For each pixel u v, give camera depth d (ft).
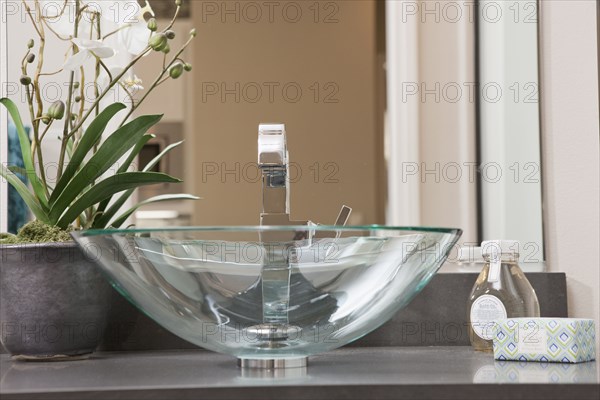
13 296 3.57
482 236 4.52
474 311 3.95
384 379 2.96
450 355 3.81
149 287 3.22
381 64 4.50
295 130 4.43
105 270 3.28
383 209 4.45
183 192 4.37
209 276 3.19
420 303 4.22
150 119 3.59
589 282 4.51
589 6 4.66
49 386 2.85
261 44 4.46
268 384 2.84
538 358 3.50
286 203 3.71
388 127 4.48
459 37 4.66
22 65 3.88
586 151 4.58
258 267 3.20
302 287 3.21
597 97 4.62
